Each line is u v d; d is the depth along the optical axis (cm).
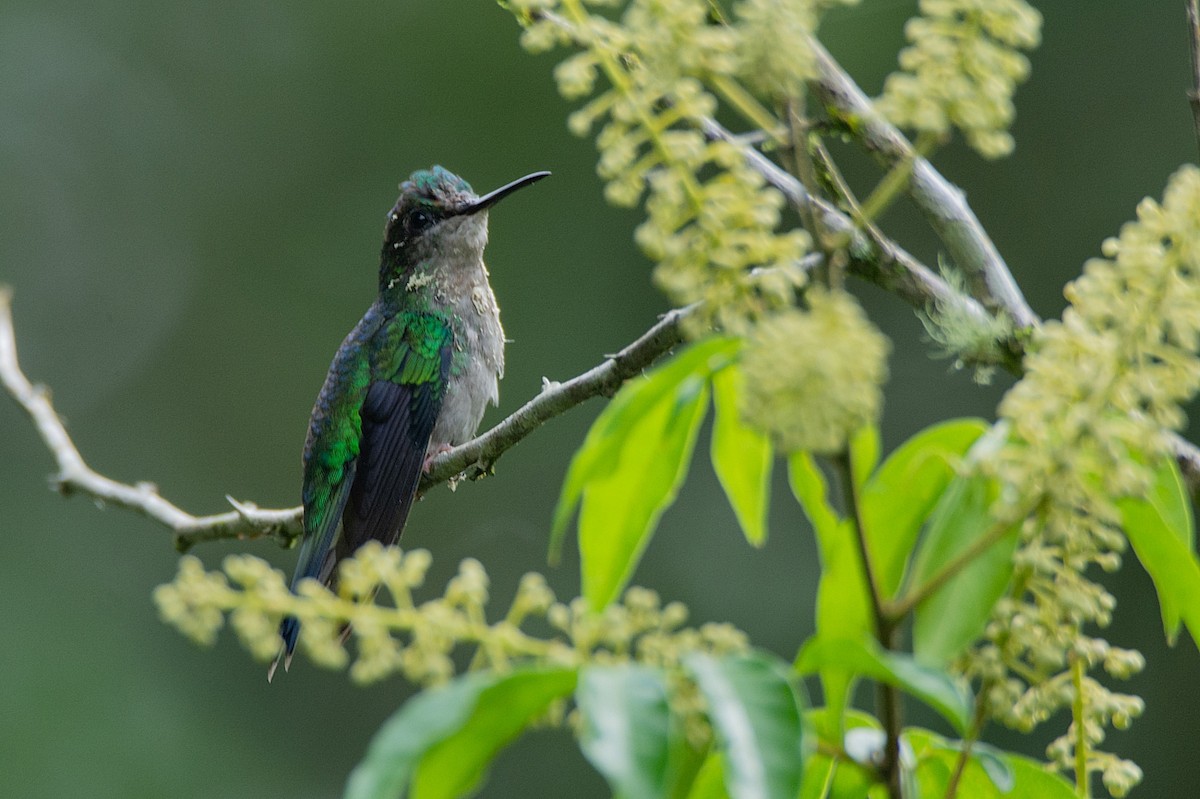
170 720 1792
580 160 1959
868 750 332
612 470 325
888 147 521
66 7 2259
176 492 2045
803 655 262
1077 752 327
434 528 1833
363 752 1812
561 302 1906
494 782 1691
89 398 2102
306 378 2059
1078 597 296
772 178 529
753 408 247
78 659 1836
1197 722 1457
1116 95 1720
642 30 266
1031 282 1716
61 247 2180
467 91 2028
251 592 242
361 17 2084
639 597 260
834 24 1728
